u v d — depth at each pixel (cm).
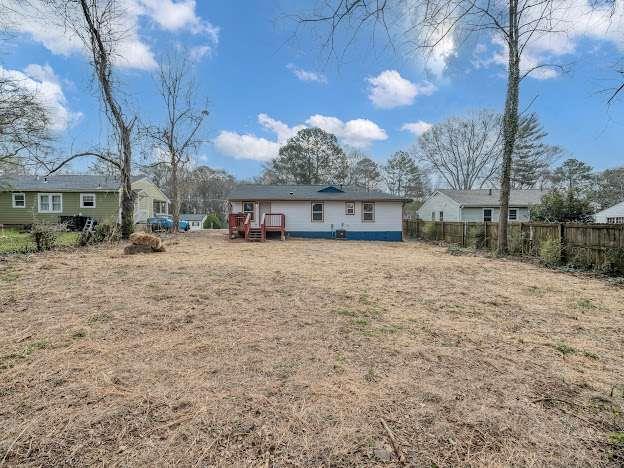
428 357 289
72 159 1269
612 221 2072
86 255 905
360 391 230
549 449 176
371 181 3853
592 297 534
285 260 909
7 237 1197
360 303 462
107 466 160
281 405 212
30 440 177
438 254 1144
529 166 3172
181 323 364
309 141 3634
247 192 1945
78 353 287
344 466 163
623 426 195
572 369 272
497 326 381
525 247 1054
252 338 324
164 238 1617
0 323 358
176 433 184
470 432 189
